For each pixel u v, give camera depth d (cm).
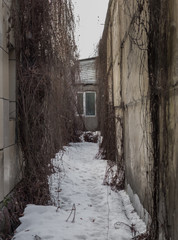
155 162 337
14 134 475
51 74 522
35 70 500
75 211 486
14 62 495
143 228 405
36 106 509
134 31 469
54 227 401
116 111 837
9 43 442
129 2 514
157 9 316
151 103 343
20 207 456
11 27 463
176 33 253
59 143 577
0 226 363
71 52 579
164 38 293
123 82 667
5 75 421
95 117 1888
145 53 387
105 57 1166
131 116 545
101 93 1184
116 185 664
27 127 500
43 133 516
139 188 461
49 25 517
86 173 829
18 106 501
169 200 287
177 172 259
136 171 489
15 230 396
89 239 376
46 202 504
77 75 710
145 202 413
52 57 523
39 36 512
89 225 428
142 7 380
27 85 500
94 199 591
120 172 683
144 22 381
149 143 375
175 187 265
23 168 512
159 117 326
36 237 362
